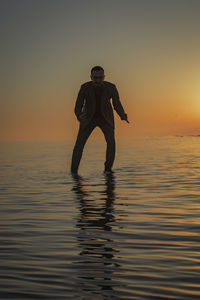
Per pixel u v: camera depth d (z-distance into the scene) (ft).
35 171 23.53
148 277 6.98
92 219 11.36
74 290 6.49
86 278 6.97
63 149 43.83
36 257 8.10
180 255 8.15
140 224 10.74
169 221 11.06
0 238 9.57
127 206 13.14
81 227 10.49
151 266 7.51
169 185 17.53
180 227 10.40
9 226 10.76
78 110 23.53
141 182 18.44
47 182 19.01
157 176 20.44
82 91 23.29
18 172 23.16
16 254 8.32
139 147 43.11
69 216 11.82
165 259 7.91
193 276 7.01
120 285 6.66
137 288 6.54
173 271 7.25
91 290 6.49
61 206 13.30
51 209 12.87
